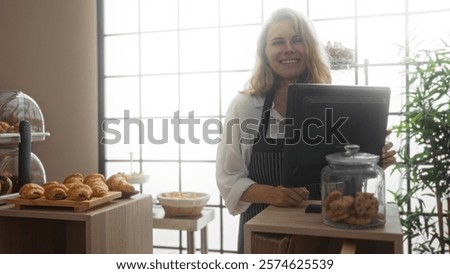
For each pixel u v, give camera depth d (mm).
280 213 1104
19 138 1453
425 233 2404
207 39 3008
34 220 1438
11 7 3115
